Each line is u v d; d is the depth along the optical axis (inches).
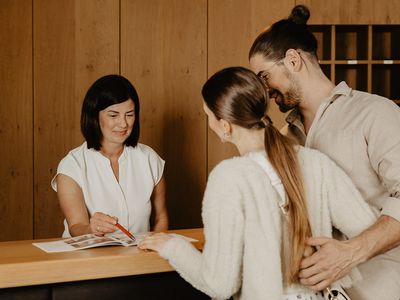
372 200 62.9
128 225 93.6
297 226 53.0
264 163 55.1
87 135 92.8
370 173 62.7
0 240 145.5
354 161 62.7
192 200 153.3
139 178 96.0
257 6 152.3
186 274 57.2
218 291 53.1
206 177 153.5
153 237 63.2
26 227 146.4
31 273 59.1
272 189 54.0
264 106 56.4
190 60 150.9
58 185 91.7
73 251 65.1
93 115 91.4
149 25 148.7
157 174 98.6
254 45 68.1
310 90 67.1
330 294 55.5
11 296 60.1
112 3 146.5
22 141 144.9
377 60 156.6
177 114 151.2
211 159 153.5
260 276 51.6
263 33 67.9
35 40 143.7
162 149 151.2
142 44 148.6
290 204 53.4
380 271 62.8
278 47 65.8
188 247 58.3
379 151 60.0
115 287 65.4
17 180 145.5
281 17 152.6
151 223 104.8
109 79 91.2
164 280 68.3
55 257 61.5
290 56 65.6
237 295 56.3
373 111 61.7
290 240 54.1
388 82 168.9
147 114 149.9
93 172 92.9
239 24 151.9
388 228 55.2
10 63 143.4
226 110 55.8
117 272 62.5
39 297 61.5
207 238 54.0
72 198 90.0
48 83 144.9
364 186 62.9
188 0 150.0
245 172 53.9
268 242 52.2
